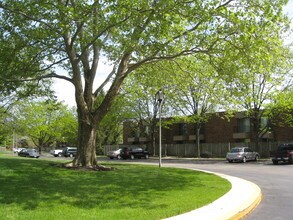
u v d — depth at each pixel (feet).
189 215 31.14
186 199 38.22
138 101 176.96
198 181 54.49
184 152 181.47
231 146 162.20
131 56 67.62
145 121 183.93
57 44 63.05
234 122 173.37
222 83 70.13
